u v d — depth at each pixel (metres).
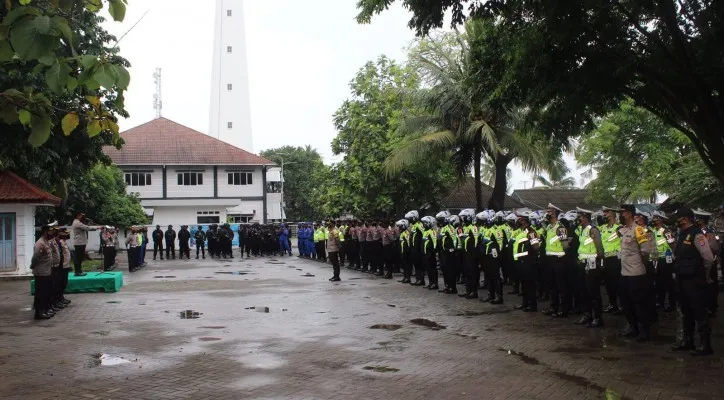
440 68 23.03
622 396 6.63
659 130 29.95
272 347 9.27
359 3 12.18
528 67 11.80
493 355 8.66
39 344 9.62
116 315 12.59
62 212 32.06
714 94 12.81
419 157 23.77
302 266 27.16
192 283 19.30
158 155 49.34
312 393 6.77
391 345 9.38
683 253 8.73
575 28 10.61
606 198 36.91
